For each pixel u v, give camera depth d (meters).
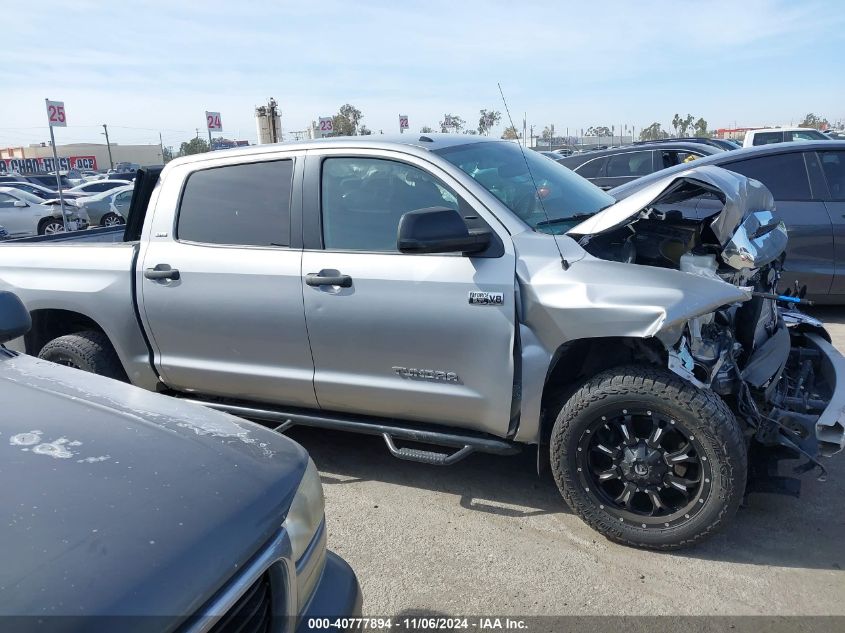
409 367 3.41
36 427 1.84
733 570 2.94
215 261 3.81
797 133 15.45
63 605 1.25
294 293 3.59
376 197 3.52
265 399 3.94
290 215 3.68
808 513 3.36
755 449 3.16
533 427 3.22
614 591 2.82
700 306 2.79
